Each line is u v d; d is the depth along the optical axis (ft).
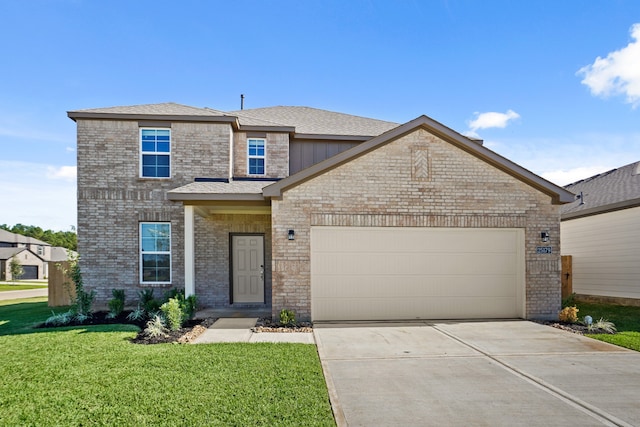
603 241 45.37
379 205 30.91
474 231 32.14
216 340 24.34
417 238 31.71
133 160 39.45
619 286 43.11
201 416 13.38
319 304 30.81
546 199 32.14
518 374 18.35
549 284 31.89
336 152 45.42
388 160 31.09
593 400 15.34
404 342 24.25
